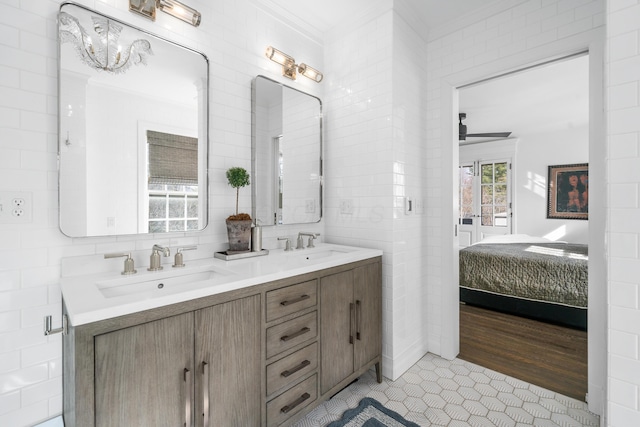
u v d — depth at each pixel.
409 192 2.22
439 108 2.36
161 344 0.99
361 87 2.21
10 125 1.14
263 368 1.30
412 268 2.26
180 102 1.61
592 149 1.70
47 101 1.22
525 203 5.52
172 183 1.58
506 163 5.67
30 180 1.19
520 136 5.55
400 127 2.12
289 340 1.41
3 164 1.13
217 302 1.14
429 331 2.43
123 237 1.43
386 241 2.07
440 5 2.08
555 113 4.22
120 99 1.41
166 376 1.00
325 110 2.46
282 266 1.48
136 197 1.46
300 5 2.09
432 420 1.62
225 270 1.42
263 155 2.01
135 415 0.94
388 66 2.04
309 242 2.19
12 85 1.15
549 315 2.86
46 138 1.22
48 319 1.03
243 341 1.22
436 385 1.95
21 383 1.17
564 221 5.20
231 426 1.18
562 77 3.08
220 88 1.79
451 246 2.29
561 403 1.75
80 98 1.30
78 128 1.29
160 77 1.54
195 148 1.67
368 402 1.76
